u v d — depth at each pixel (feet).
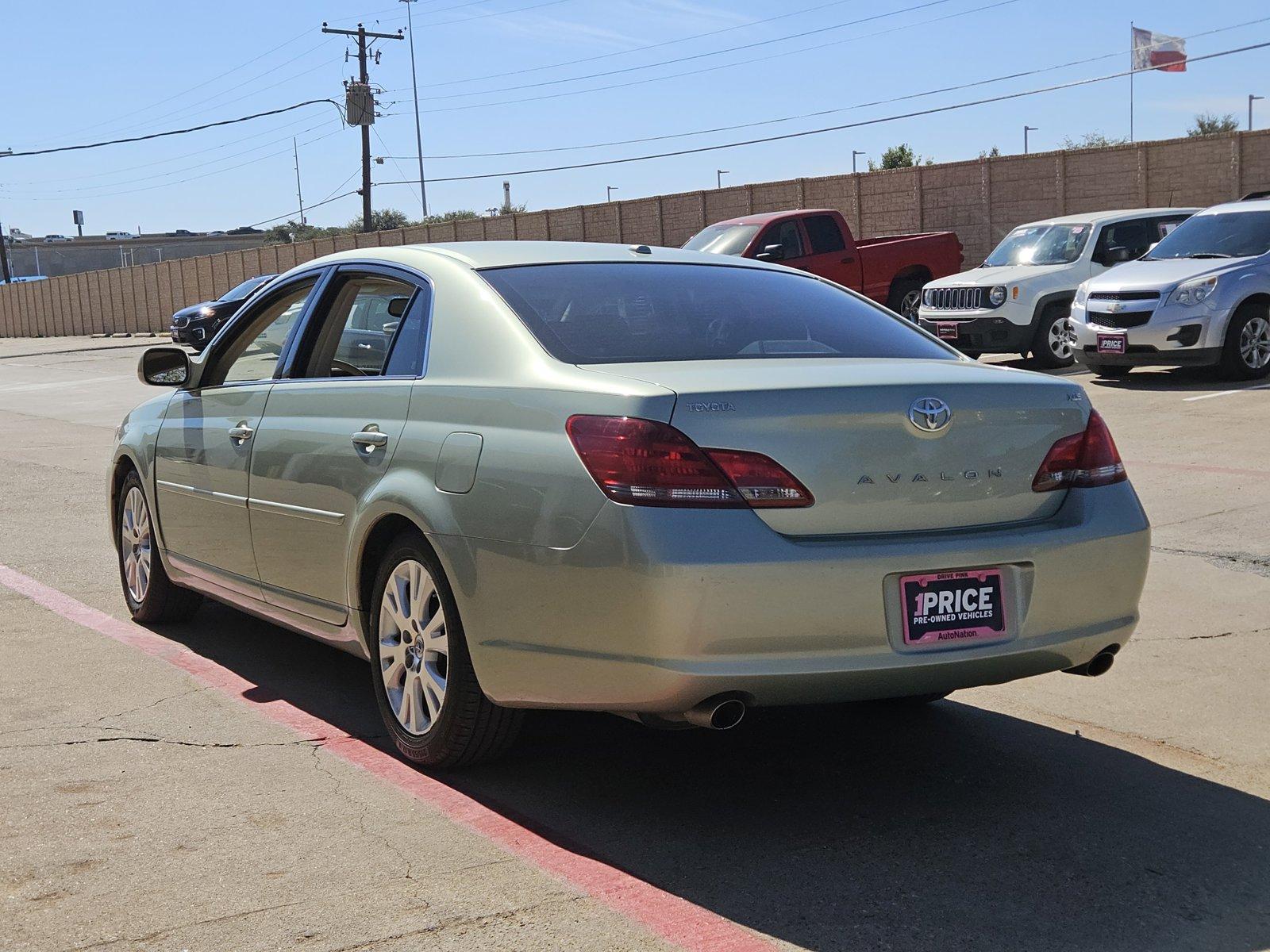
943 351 14.66
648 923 10.39
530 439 12.19
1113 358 47.62
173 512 18.60
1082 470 12.94
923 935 10.23
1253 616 19.51
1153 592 21.01
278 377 16.62
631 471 11.34
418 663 13.82
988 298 55.26
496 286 13.98
